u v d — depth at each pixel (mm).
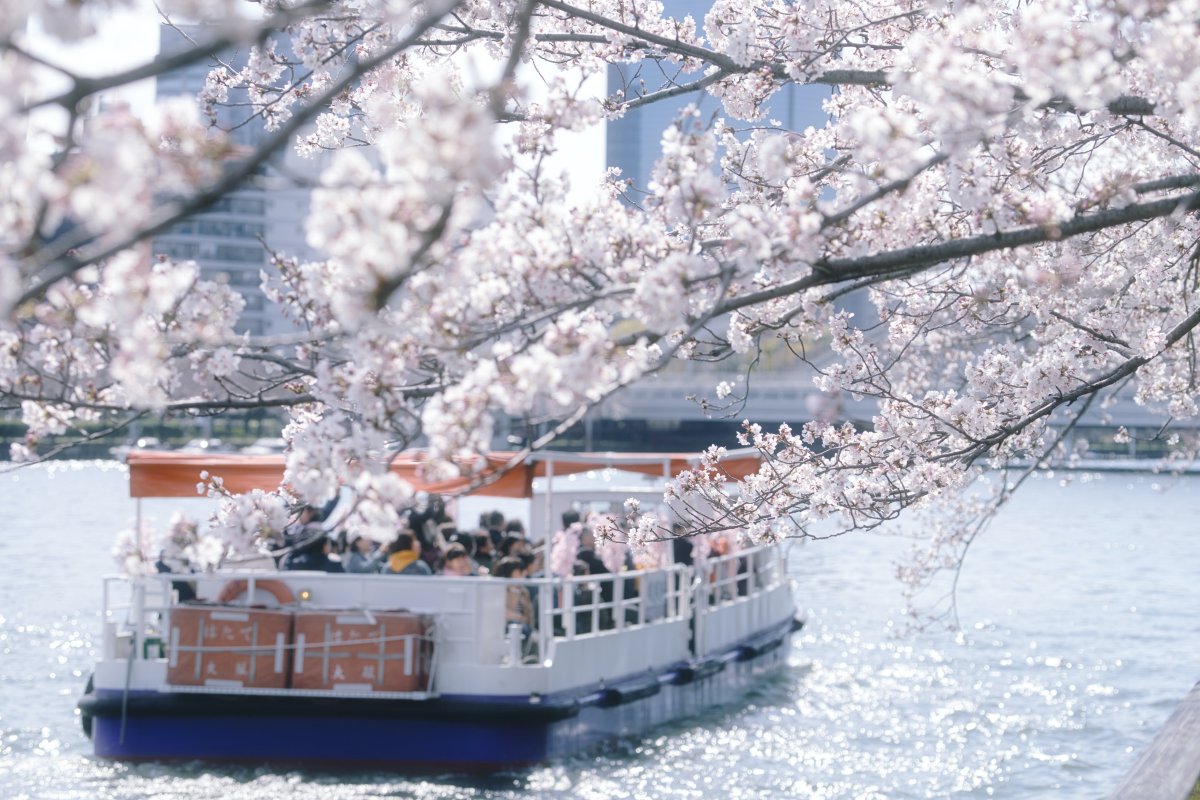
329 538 17906
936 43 6613
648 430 119500
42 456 7191
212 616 16797
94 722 17562
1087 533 68750
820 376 10727
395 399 6465
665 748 19734
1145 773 8016
